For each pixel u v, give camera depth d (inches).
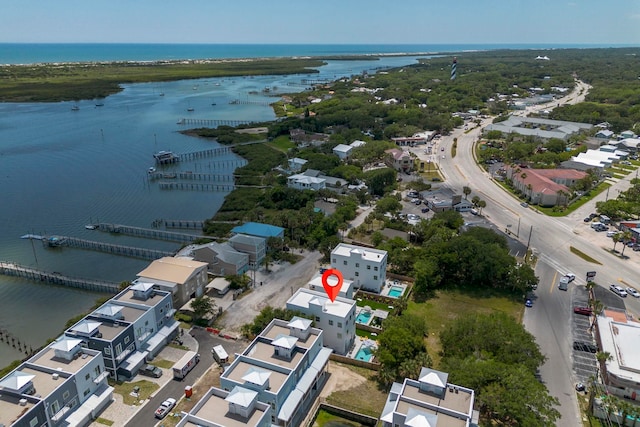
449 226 5679.1
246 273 4594.0
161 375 3159.5
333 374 3213.6
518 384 2677.2
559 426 2723.9
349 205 6048.2
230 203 6569.9
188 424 2285.9
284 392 2632.9
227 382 2625.5
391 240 4955.7
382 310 4005.9
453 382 2792.8
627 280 4490.7
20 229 5836.6
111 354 3016.7
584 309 3941.9
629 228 5438.0
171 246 5408.5
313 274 4598.9
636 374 2906.0
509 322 3383.4
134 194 7185.0
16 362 3193.9
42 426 2428.6
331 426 2770.7
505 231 5625.0
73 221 6122.1
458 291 4340.6
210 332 3666.3
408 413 2282.2
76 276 4658.0
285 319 3442.4
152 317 3403.1
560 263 4847.4
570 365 3282.5
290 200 6387.8
